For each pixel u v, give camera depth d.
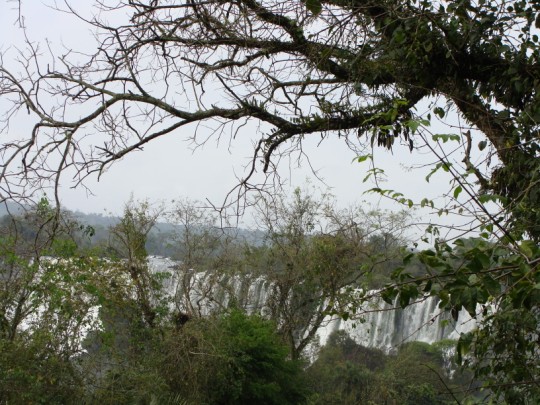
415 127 3.78
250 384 21.64
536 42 6.98
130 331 21.12
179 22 7.55
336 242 21.27
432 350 21.17
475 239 3.84
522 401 5.53
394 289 4.29
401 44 7.24
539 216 5.55
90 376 18.08
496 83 7.20
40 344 16.52
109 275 20.70
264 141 7.85
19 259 15.52
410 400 20.52
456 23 7.05
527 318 5.53
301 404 23.52
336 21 7.17
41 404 16.70
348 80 7.43
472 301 3.69
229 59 7.73
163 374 20.59
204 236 24.98
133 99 7.36
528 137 6.55
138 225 22.42
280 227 25.33
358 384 25.84
